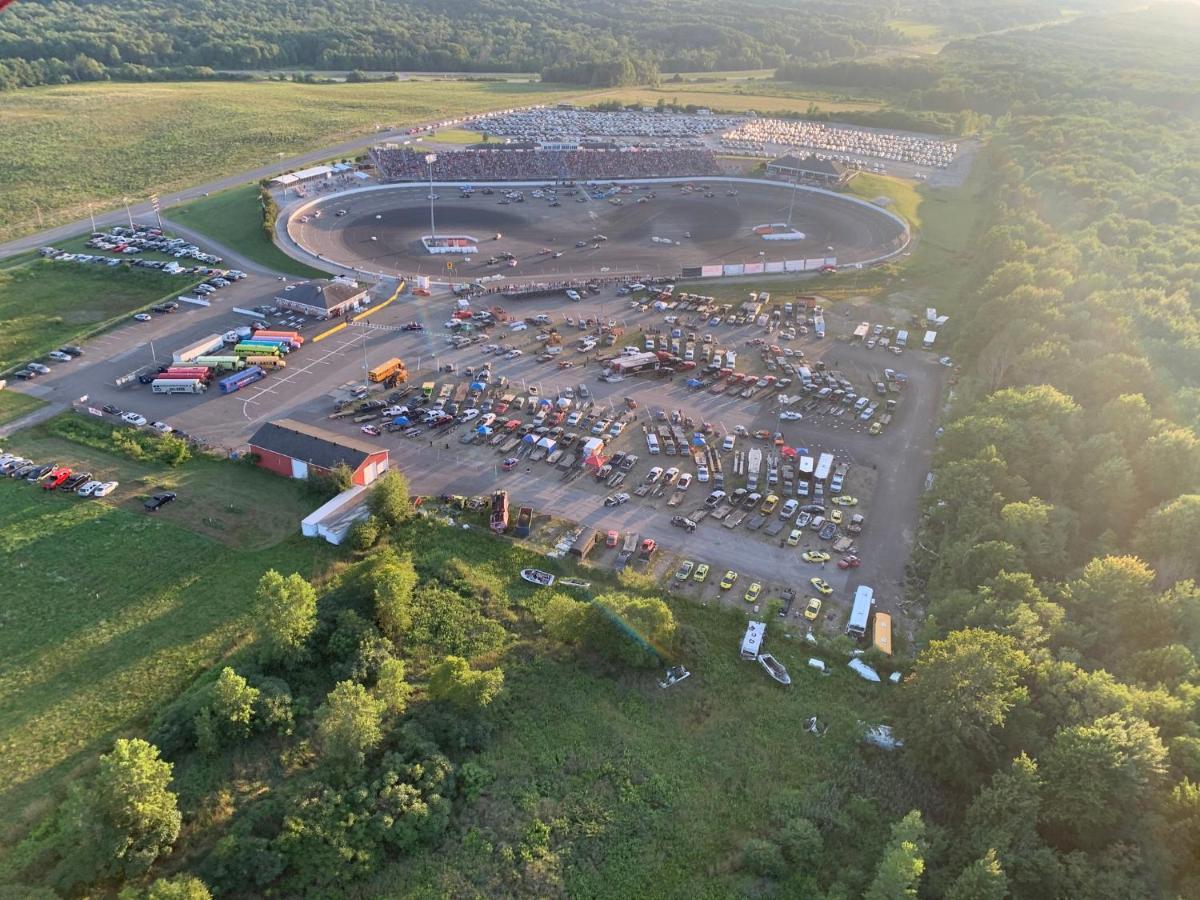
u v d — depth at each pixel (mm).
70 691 102750
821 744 103250
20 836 85125
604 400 184000
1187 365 172375
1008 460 145125
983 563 122188
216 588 121250
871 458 168500
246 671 103125
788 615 124875
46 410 165750
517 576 129000
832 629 122750
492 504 142000
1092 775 85750
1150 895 79688
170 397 173750
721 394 190125
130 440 155625
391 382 184250
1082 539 135750
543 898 83688
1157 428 145875
